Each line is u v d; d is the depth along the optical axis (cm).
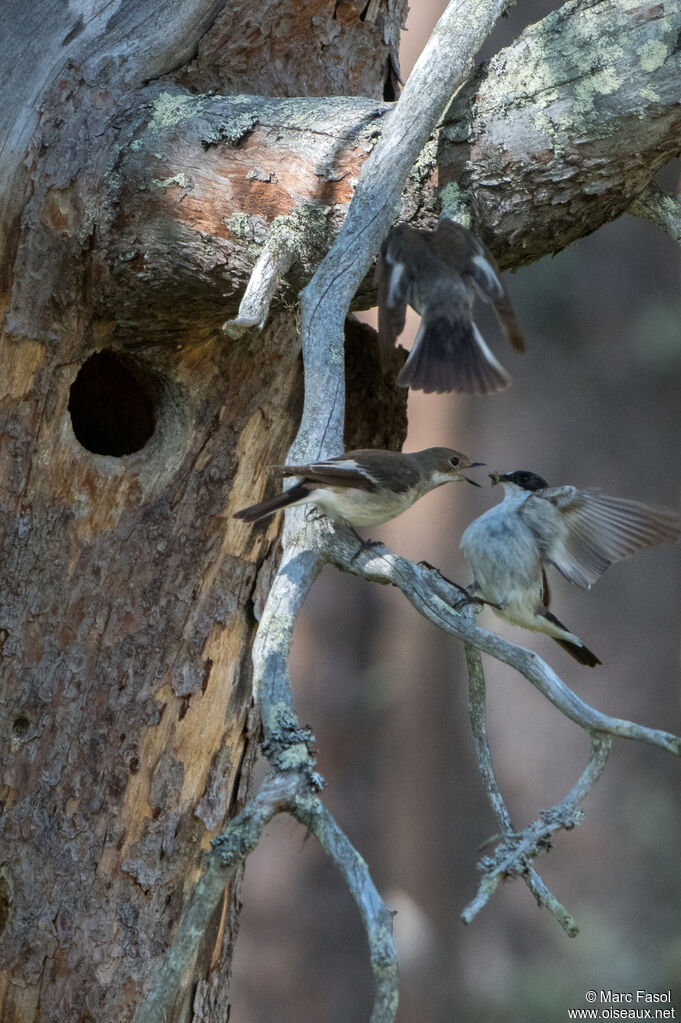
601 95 767
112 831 892
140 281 856
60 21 883
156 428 938
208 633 927
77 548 891
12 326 862
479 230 798
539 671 623
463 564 2092
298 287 842
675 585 2003
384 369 727
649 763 1981
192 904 590
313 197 813
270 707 651
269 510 724
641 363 2002
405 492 777
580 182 783
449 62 767
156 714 909
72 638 888
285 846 2033
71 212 853
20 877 867
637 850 1962
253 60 931
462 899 2048
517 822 2002
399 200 762
